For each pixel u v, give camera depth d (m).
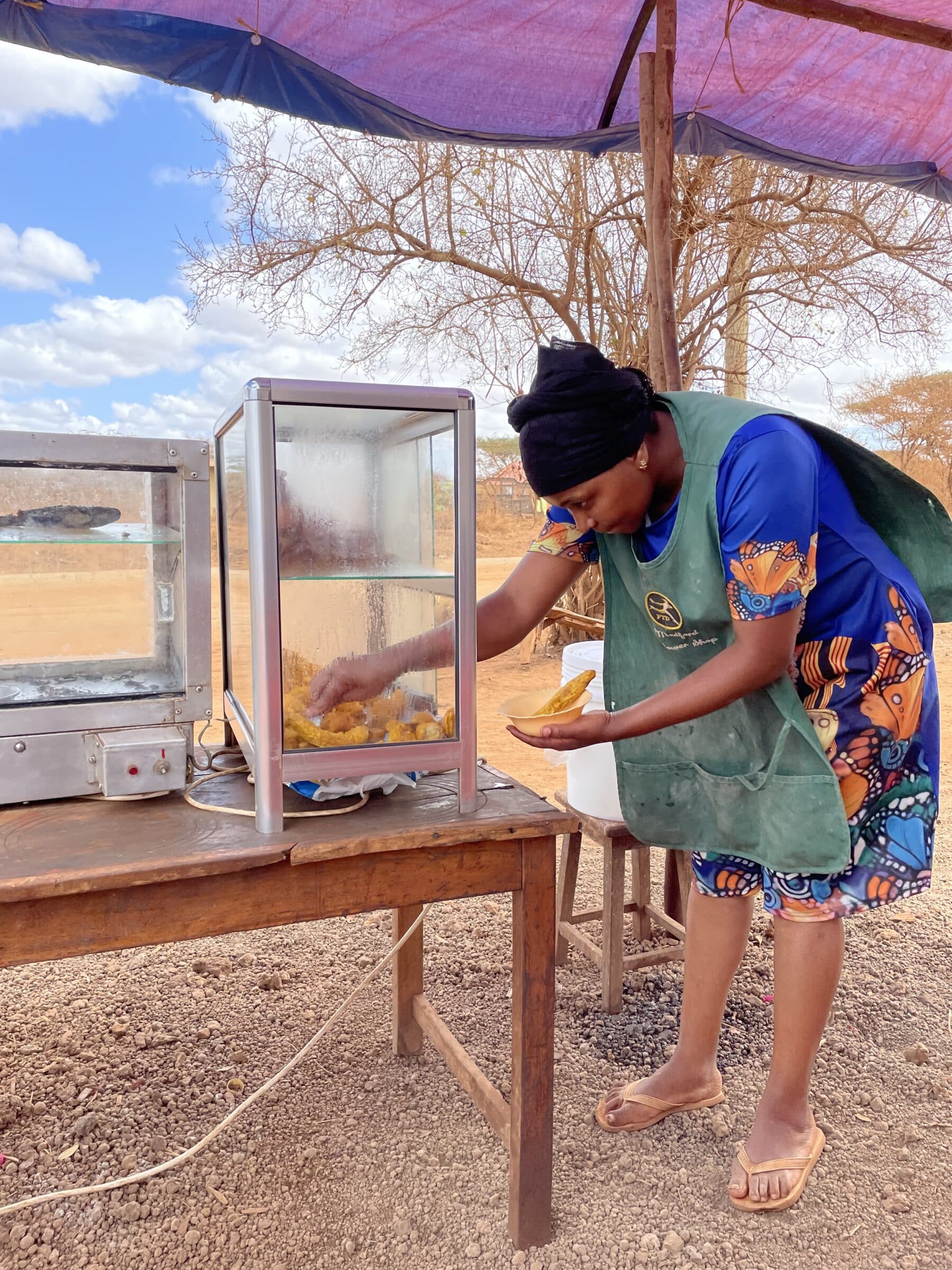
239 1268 1.67
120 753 1.60
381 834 1.51
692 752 1.95
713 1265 1.69
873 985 2.72
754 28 3.46
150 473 1.66
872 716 1.75
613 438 1.58
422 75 3.49
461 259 8.15
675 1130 2.07
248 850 1.44
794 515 1.58
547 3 3.17
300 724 1.54
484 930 3.02
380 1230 1.76
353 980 2.69
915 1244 1.75
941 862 3.74
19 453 1.54
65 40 2.99
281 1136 2.02
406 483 1.58
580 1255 1.71
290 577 1.50
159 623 1.74
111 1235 1.73
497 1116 1.77
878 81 3.77
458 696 1.62
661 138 2.82
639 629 2.00
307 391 1.46
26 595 1.65
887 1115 2.12
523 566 2.02
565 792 2.83
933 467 16.06
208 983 2.66
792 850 1.75
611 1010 2.54
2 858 1.41
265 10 3.03
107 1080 2.20
